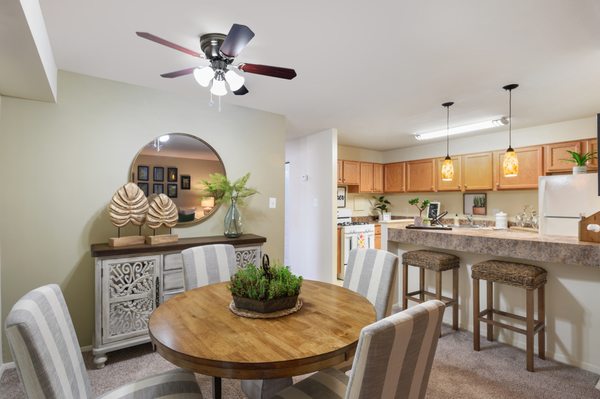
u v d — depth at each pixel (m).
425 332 1.00
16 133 2.39
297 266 5.14
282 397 1.28
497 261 2.72
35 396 0.99
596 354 2.31
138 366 2.38
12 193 2.38
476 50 2.18
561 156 4.11
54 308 1.22
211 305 1.61
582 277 2.38
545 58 2.31
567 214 2.74
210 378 2.25
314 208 4.79
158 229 2.98
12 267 2.38
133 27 1.91
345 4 1.67
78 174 2.61
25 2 1.32
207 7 1.70
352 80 2.73
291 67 2.47
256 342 1.20
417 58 2.31
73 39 2.06
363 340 0.86
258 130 3.62
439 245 3.06
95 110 2.68
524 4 1.67
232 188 3.21
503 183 4.65
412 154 5.98
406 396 1.03
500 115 3.82
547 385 2.15
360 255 2.22
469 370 2.33
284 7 1.70
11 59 1.75
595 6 1.68
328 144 4.54
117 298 2.38
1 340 2.28
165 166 3.00
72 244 2.58
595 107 3.50
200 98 3.20
